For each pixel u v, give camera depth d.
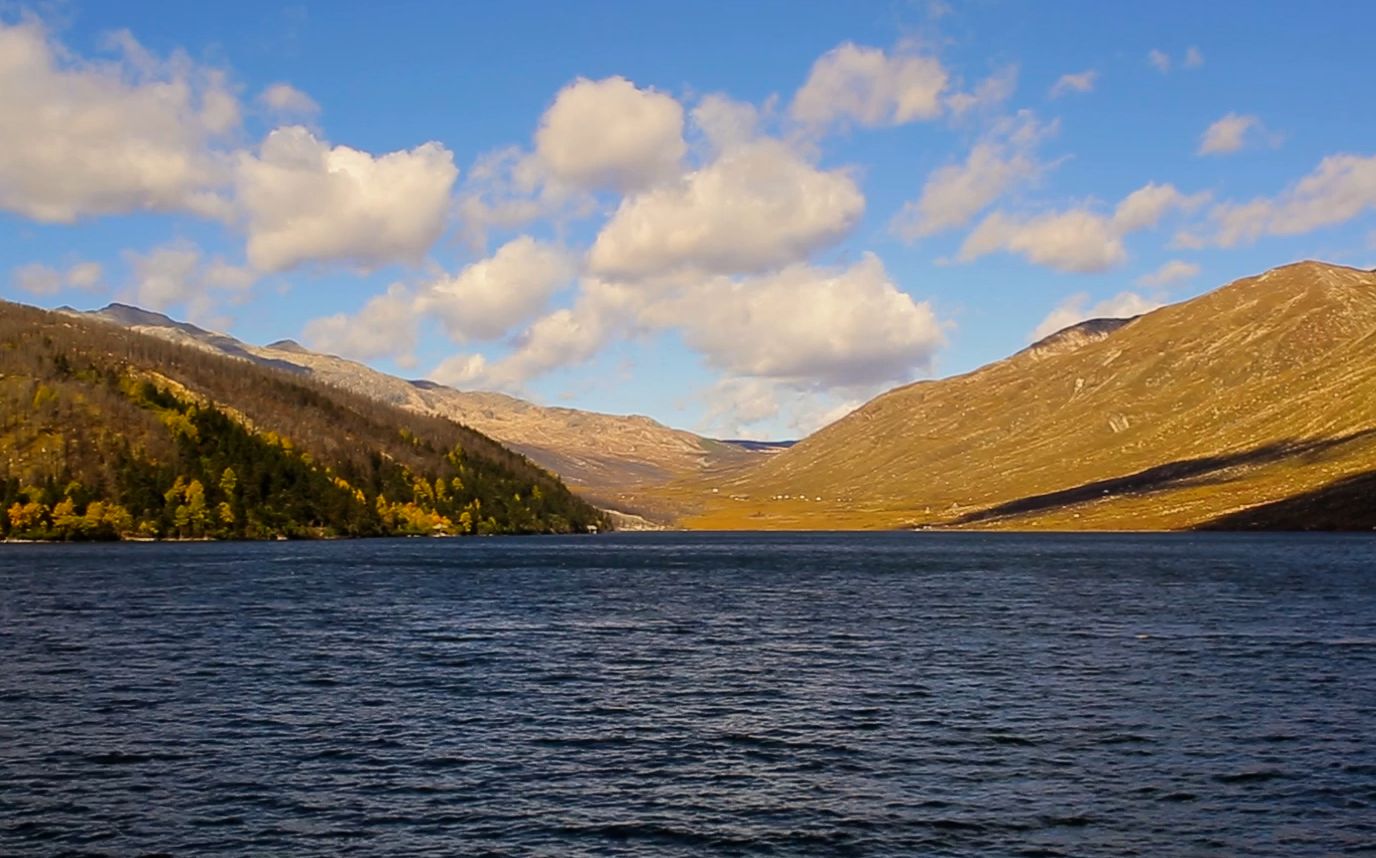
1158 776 47.16
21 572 168.00
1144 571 188.00
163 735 53.91
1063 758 50.25
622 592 143.25
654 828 40.28
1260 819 41.34
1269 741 53.34
